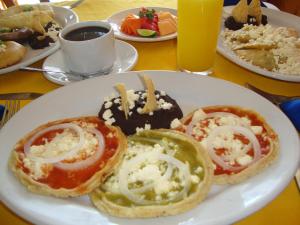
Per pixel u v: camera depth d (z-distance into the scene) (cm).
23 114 30
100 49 36
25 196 23
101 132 28
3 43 41
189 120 29
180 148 26
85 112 32
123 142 27
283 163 24
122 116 30
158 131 28
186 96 33
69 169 25
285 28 43
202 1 33
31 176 25
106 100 32
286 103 31
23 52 41
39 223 21
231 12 47
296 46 38
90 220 21
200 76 34
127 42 45
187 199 22
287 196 24
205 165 24
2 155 27
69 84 34
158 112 30
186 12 34
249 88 34
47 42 44
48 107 32
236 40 42
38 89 37
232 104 31
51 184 24
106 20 49
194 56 37
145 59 42
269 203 22
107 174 24
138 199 23
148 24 45
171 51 43
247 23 45
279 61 37
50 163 25
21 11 52
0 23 47
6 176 25
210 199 22
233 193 22
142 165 25
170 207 21
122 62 39
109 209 22
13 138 29
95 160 26
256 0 45
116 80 34
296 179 25
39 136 28
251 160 25
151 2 57
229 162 25
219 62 40
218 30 36
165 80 34
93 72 37
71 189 24
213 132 27
